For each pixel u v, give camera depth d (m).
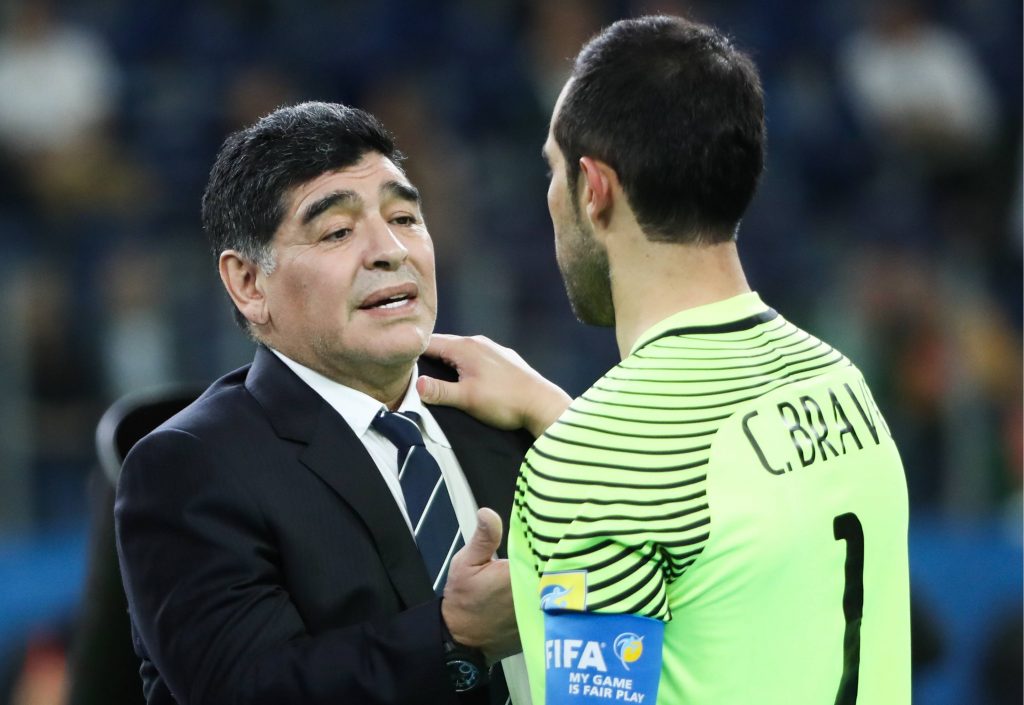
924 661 12.80
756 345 6.58
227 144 8.17
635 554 5.99
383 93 27.33
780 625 6.27
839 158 29.94
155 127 27.03
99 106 27.00
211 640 7.24
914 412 21.47
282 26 29.78
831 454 6.55
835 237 27.12
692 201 6.52
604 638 5.95
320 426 7.93
